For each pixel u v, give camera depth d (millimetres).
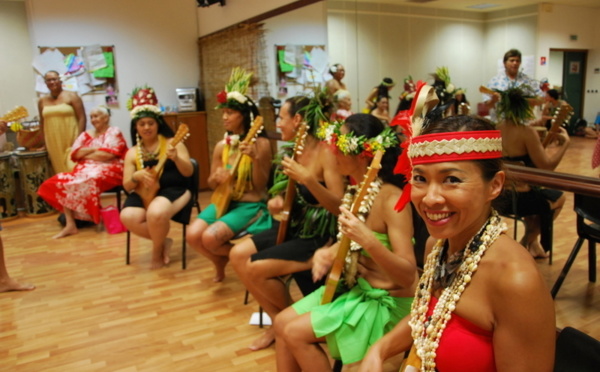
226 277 3305
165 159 3420
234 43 4945
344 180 2197
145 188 3516
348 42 3178
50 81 4918
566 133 1976
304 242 2195
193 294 3043
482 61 2283
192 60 6055
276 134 4000
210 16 5582
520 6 2066
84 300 2996
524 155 2188
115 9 5586
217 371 2199
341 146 1668
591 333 1793
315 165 2270
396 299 1690
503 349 935
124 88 5758
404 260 1497
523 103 2123
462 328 996
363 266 1735
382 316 1640
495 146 943
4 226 4750
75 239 4281
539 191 1948
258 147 2900
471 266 973
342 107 3268
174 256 3758
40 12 5277
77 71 5500
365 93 3115
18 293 3127
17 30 5480
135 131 3629
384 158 1645
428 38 2531
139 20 5719
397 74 2816
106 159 4469
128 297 3023
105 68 5617
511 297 906
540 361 917
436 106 1199
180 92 5828
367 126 1699
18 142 5125
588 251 1879
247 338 2480
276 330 1747
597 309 1833
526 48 2082
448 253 1087
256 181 2934
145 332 2576
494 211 1025
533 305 896
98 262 3672
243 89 2994
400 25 2734
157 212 3330
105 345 2457
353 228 1449
